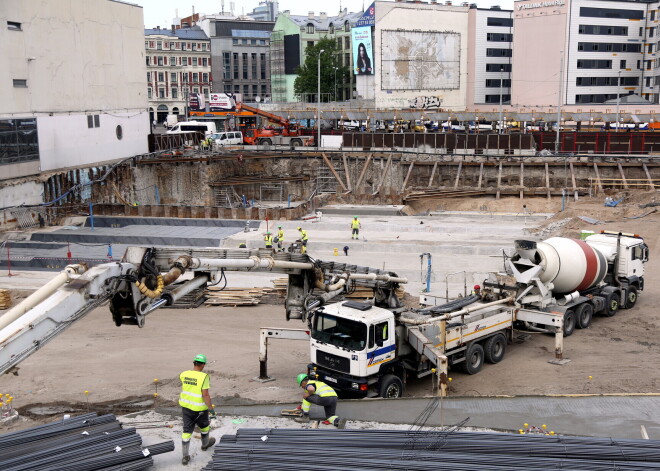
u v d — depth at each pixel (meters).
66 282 11.33
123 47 63.28
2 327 10.73
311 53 121.50
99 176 56.09
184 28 142.62
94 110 58.78
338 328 17.50
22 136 48.78
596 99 109.19
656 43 106.19
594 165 60.09
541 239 40.38
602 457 12.26
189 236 42.62
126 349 23.33
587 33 106.12
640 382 19.97
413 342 18.52
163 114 134.62
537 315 22.34
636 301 29.39
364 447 12.72
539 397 16.11
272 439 12.97
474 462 11.98
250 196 66.56
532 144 64.75
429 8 109.12
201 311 28.38
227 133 75.88
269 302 29.67
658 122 76.81
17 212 46.00
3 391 19.39
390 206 53.31
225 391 19.09
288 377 20.38
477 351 21.12
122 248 40.88
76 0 55.69
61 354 22.80
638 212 46.19
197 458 12.95
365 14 105.69
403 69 107.88
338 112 80.50
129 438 12.99
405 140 67.94
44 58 52.09
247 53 138.75
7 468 11.55
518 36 109.50
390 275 19.55
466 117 79.25
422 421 14.84
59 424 13.62
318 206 53.31
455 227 44.06
